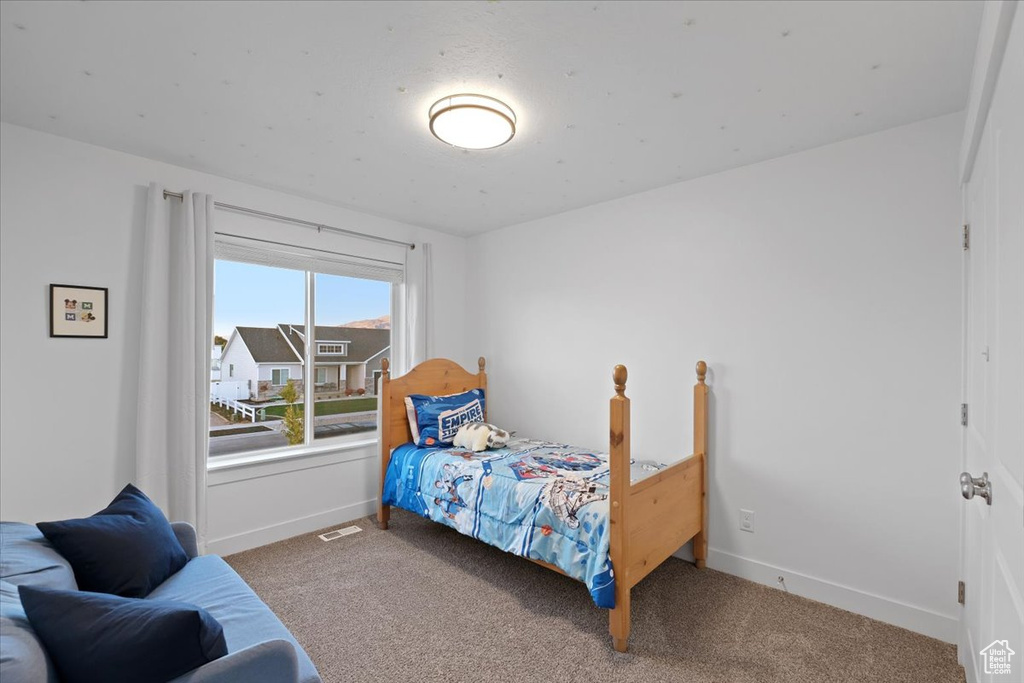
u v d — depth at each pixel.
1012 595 1.08
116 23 1.55
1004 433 1.16
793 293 2.52
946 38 1.59
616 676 1.86
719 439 2.78
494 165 2.72
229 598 1.66
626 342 3.22
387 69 1.81
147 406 2.55
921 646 2.05
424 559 2.90
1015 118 0.99
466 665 1.92
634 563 2.12
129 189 2.59
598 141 2.40
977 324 1.68
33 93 1.98
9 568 1.33
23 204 2.28
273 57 1.74
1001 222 1.18
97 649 1.06
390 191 3.16
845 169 2.37
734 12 1.48
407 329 3.94
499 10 1.48
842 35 1.58
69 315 2.39
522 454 3.10
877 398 2.28
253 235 3.08
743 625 2.21
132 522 1.75
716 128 2.26
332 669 1.90
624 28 1.56
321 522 3.39
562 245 3.62
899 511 2.21
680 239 2.96
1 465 2.21
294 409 3.42
